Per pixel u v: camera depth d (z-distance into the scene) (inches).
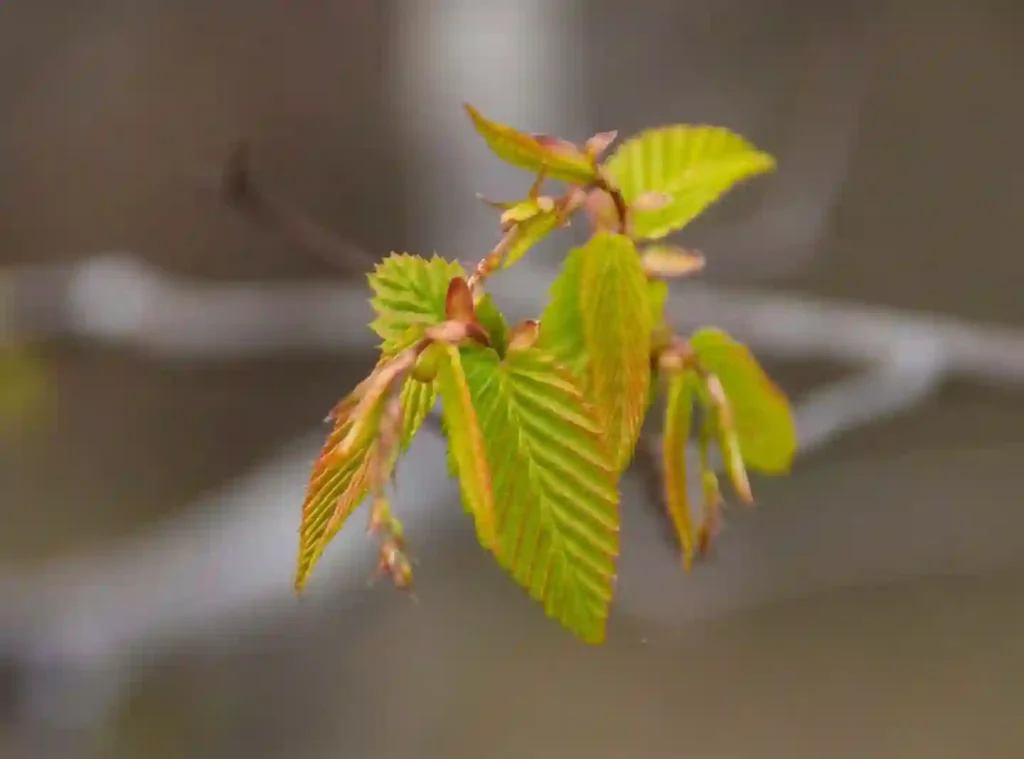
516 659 79.2
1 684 61.7
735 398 31.5
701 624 76.3
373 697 76.7
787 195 83.2
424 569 79.0
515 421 30.2
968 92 84.1
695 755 74.7
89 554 77.5
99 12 86.1
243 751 70.6
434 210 82.7
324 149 85.0
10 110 87.3
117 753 64.9
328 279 84.4
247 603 66.8
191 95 86.4
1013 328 85.5
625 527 64.9
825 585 80.4
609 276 30.6
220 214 84.6
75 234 88.3
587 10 83.0
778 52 84.4
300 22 84.4
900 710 76.8
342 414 29.8
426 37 83.4
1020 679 79.0
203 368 88.1
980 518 83.7
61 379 84.8
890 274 85.0
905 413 73.7
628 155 31.4
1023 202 84.8
